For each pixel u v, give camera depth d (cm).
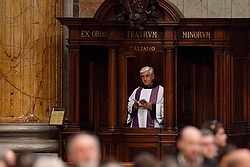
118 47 3170
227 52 3173
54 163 1716
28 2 3325
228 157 1780
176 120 3166
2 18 3316
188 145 2047
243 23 3170
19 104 3322
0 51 3312
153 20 3147
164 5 3134
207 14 3472
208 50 3281
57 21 3356
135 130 3156
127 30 3169
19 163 1811
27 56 3319
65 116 3281
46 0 3341
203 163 2131
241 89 3212
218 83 3178
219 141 2341
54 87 3347
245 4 3475
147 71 3161
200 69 3284
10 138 3306
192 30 3159
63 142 3194
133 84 3195
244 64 3212
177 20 3134
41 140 3300
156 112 3169
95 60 3275
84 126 3253
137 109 3181
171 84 3156
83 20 3148
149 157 1755
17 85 3319
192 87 3288
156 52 3183
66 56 3412
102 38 3166
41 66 3331
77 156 1848
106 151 3169
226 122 3177
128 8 3127
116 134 3159
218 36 3161
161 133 3141
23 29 3319
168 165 1836
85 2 3453
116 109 3178
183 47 3281
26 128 3294
